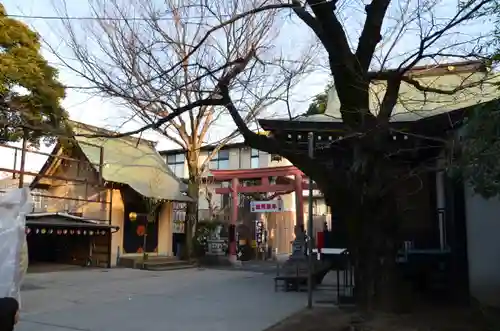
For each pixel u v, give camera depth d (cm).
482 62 663
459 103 966
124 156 2067
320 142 1034
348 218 740
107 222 1900
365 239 734
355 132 680
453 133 832
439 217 1177
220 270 1872
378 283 733
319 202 2986
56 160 2008
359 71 714
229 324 772
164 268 1862
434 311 795
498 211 852
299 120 1165
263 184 2261
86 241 1962
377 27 724
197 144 2073
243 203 2691
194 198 2119
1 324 355
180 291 1188
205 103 697
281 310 894
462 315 761
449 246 1085
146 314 866
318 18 715
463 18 615
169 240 2192
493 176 554
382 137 709
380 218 728
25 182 1952
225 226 2439
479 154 550
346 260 1087
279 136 1109
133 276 1573
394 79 702
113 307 943
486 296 848
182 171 3033
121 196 1983
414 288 1016
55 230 1639
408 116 1128
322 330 709
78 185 1991
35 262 2011
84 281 1400
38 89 1290
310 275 931
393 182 706
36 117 1051
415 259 1045
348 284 1094
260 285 1312
